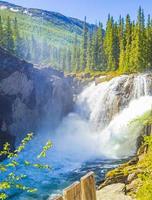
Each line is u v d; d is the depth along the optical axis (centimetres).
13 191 3412
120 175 2798
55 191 3572
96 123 7406
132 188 2408
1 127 6022
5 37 11394
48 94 7569
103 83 8119
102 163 4769
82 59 12938
